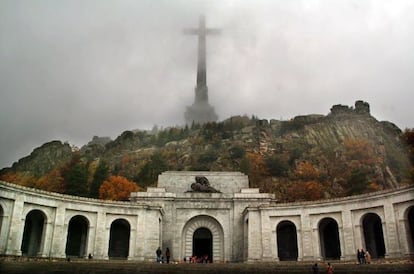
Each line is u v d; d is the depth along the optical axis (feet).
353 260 145.28
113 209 167.02
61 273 107.14
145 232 168.66
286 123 560.61
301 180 406.00
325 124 524.93
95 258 158.30
